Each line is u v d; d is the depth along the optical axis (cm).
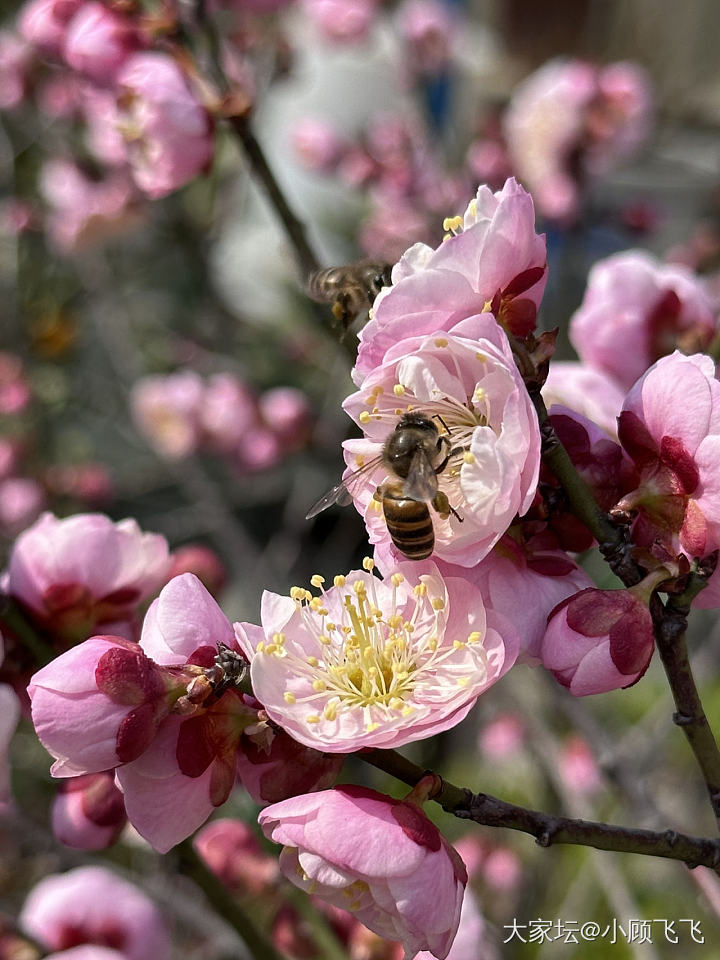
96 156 40
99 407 52
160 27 21
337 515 50
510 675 33
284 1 26
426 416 13
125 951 20
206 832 19
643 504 12
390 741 11
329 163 42
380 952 17
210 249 53
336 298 17
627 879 33
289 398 43
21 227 48
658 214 39
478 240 12
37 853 27
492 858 32
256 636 12
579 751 32
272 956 16
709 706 39
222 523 43
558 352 36
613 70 37
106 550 15
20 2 51
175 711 12
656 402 12
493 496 11
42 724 11
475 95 52
